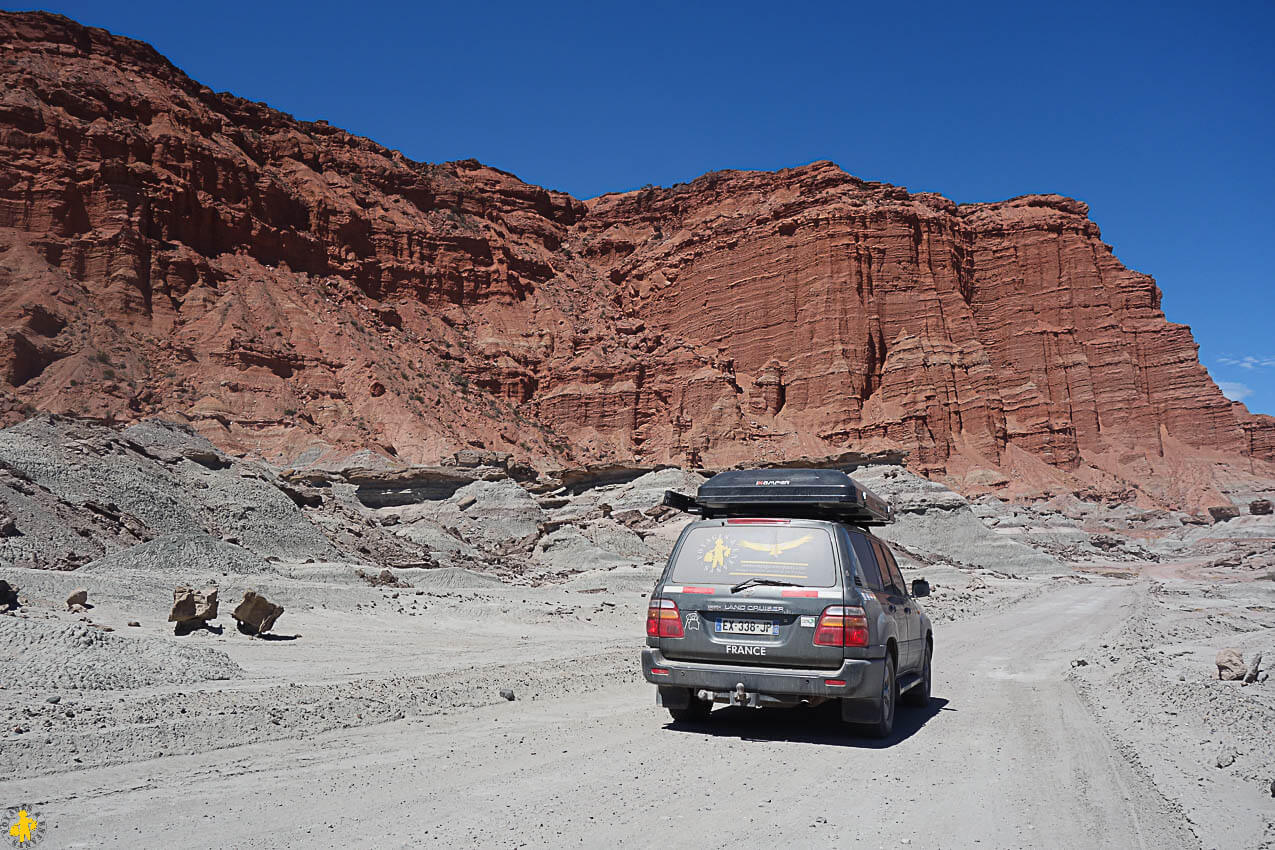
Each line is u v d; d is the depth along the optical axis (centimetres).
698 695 901
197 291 12300
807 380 14262
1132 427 15000
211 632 1934
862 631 834
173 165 12938
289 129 16912
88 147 12081
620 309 18375
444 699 1112
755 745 835
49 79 12388
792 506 963
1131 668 1425
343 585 3112
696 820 580
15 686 1092
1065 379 15200
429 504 8538
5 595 1783
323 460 10425
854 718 855
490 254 17212
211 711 987
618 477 9994
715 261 16450
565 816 588
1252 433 15688
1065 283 15850
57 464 3581
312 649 1819
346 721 952
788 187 18638
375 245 15888
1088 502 12825
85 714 938
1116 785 689
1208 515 12938
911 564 6391
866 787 674
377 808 609
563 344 16150
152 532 3472
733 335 15538
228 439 10562
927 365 14088
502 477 8906
